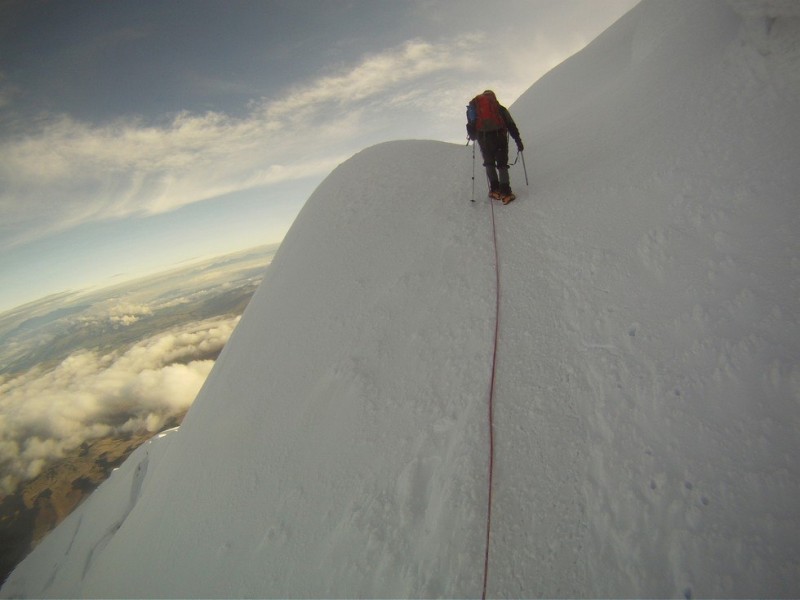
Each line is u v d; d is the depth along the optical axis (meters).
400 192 5.43
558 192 4.05
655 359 2.31
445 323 3.33
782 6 3.21
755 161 2.84
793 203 2.51
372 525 2.34
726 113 3.32
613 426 2.16
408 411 2.85
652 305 2.57
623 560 1.70
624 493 1.89
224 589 2.67
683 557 1.61
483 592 1.83
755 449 1.79
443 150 6.44
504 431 2.38
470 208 4.55
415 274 4.00
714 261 2.55
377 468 2.64
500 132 4.11
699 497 1.74
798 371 1.91
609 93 5.23
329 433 3.12
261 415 3.82
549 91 7.58
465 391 2.73
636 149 3.81
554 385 2.50
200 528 3.37
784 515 1.58
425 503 2.30
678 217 2.94
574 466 2.10
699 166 3.12
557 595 1.71
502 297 3.26
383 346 3.47
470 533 2.03
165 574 3.33
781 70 3.17
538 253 3.48
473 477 2.24
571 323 2.80
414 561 2.08
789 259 2.31
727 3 3.81
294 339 4.29
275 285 5.54
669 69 4.25
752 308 2.23
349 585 2.17
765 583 1.45
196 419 5.16
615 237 3.16
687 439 1.95
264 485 3.17
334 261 4.86
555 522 1.93
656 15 5.16
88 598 5.02
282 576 2.47
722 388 2.04
